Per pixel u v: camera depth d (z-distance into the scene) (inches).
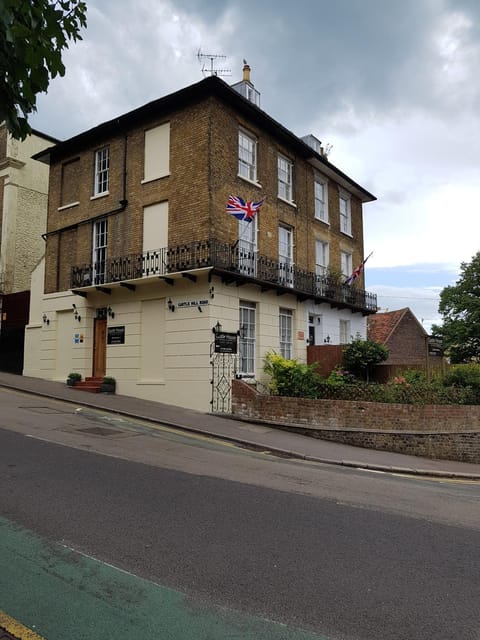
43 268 802.2
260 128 705.6
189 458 343.3
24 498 229.9
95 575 159.3
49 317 770.2
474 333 1144.8
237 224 640.4
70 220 761.0
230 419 534.9
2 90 125.2
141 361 639.1
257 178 690.8
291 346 727.7
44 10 126.5
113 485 257.6
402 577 169.0
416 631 135.0
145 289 640.4
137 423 481.1
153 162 661.3
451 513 259.8
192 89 612.4
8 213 922.7
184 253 605.9
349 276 924.6
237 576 163.5
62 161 789.9
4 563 164.9
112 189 703.7
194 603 144.9
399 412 502.6
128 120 682.2
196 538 194.2
